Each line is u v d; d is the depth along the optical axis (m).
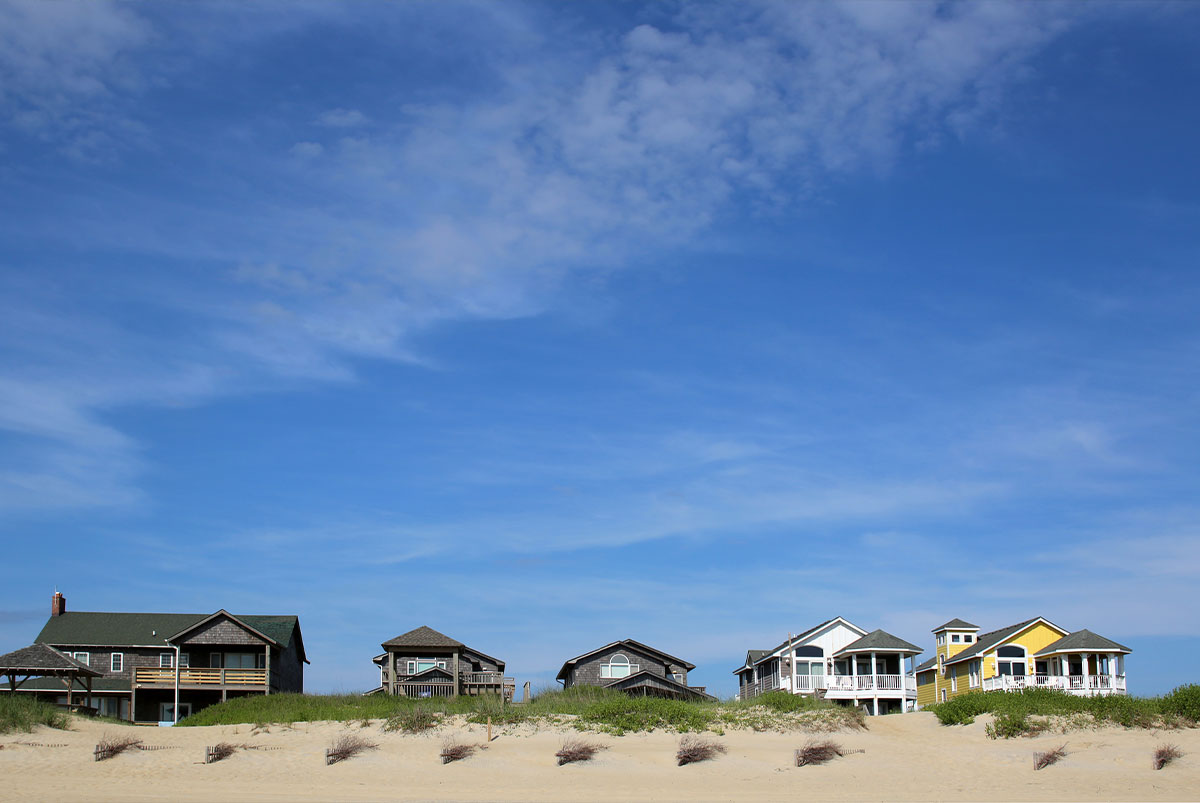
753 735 39.25
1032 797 30.02
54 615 64.44
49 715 40.03
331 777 31.64
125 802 27.22
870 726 43.47
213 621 59.66
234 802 27.66
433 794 29.66
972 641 62.66
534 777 32.12
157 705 58.97
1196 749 34.75
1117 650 54.00
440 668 61.56
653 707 41.44
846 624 64.44
